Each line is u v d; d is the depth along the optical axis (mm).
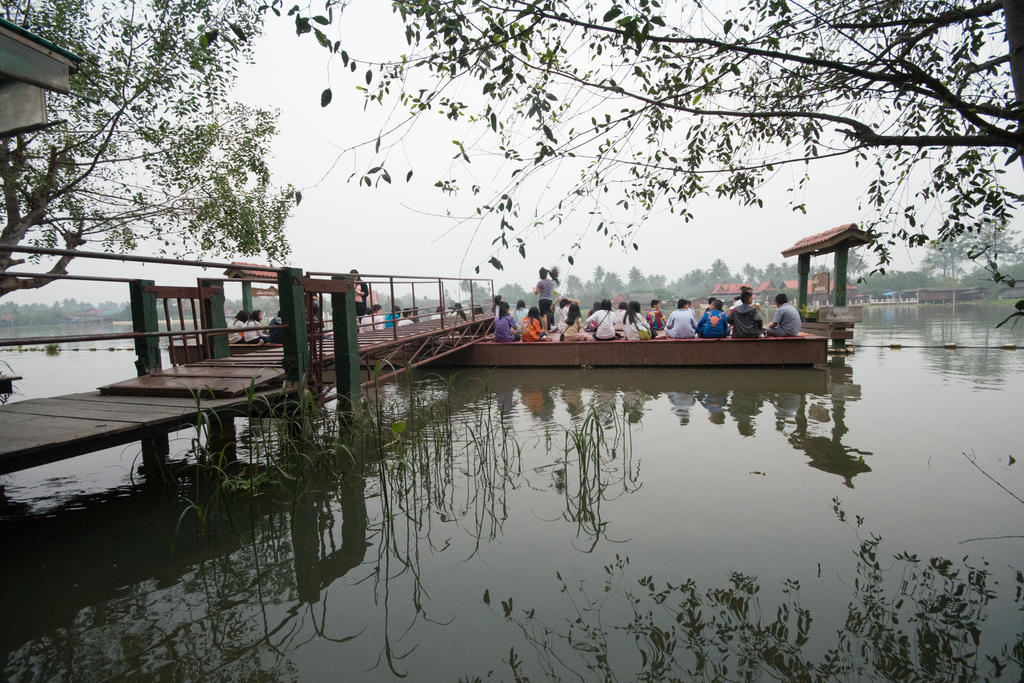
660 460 4418
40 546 3207
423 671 2064
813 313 13391
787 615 2322
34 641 2311
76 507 3777
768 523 3184
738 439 4953
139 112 8383
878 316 33688
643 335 10492
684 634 2225
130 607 2561
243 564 2961
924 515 3215
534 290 13406
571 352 10742
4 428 3404
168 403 4184
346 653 2191
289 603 2570
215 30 2152
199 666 2135
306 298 5352
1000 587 2463
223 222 9508
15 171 7352
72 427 3426
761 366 9828
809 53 2857
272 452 4953
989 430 4984
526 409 6754
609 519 3342
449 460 4641
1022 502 3363
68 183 8242
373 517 3543
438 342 10328
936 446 4543
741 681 1949
